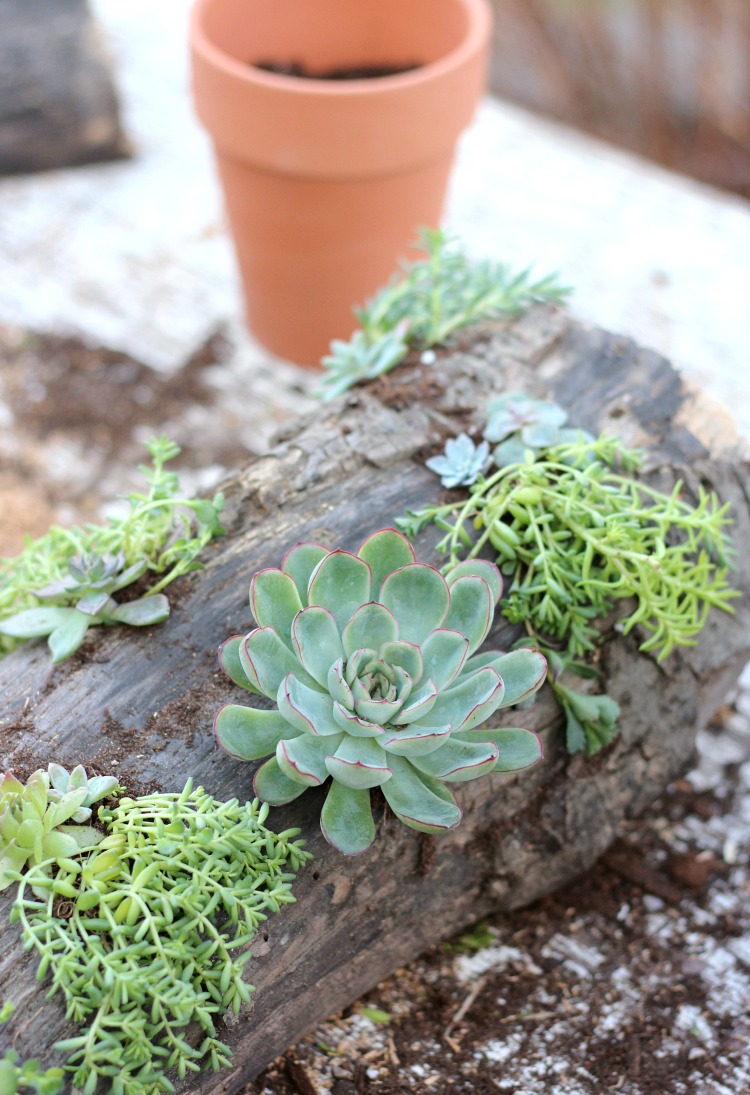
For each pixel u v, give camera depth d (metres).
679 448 0.67
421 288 0.73
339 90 0.77
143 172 1.12
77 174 1.12
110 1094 0.54
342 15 0.87
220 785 0.59
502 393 0.68
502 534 0.63
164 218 1.08
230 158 0.82
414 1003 0.66
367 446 0.66
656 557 0.62
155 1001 0.54
